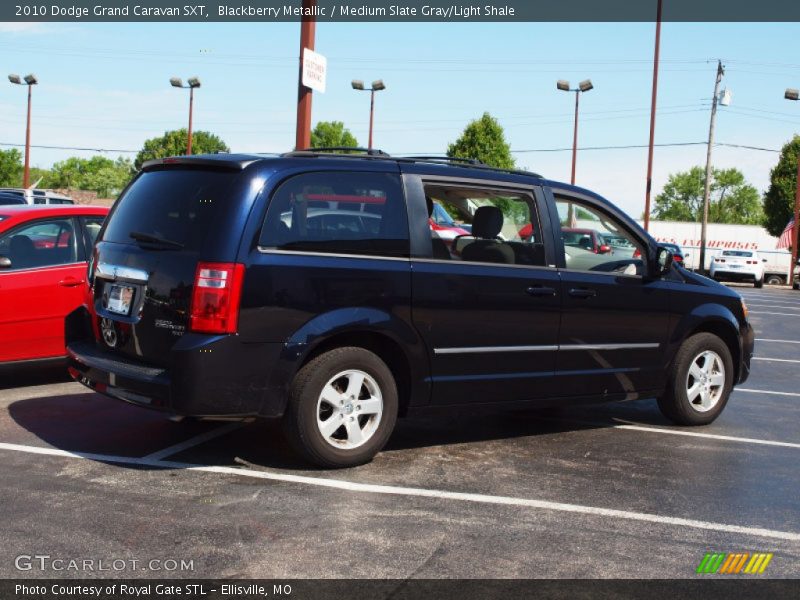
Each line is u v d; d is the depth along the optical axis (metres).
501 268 5.62
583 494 4.89
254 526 4.14
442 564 3.77
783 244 41.34
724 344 6.91
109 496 4.52
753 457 5.94
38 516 4.19
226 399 4.66
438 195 5.52
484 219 5.63
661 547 4.10
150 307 4.86
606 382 6.19
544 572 3.72
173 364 4.64
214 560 3.72
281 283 4.76
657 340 6.46
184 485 4.75
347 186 5.11
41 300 6.97
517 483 5.05
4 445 5.45
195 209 4.88
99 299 5.35
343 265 4.98
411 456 5.56
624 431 6.59
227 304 4.62
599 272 6.12
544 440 6.20
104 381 5.04
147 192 5.27
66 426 5.98
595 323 6.06
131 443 5.59
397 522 4.28
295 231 4.89
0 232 6.88
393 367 5.38
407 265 5.22
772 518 4.61
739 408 7.82
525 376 5.74
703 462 5.75
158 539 3.94
